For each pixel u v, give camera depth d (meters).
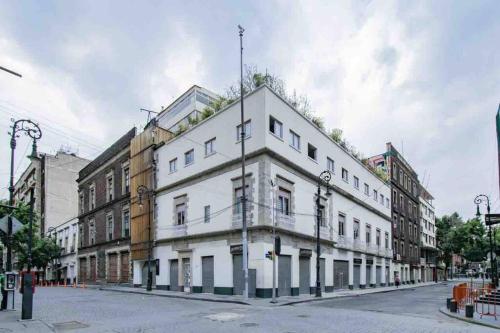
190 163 29.86
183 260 29.47
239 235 24.47
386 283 46.12
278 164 24.97
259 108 24.55
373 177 44.22
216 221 26.52
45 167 61.22
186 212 29.56
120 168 41.06
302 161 28.06
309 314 14.90
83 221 50.28
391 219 49.81
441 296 27.80
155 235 32.91
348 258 35.03
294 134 27.62
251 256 23.28
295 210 26.55
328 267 30.83
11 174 16.25
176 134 34.94
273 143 24.59
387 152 52.78
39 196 62.91
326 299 23.92
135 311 15.99
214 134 27.81
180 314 14.87
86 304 19.14
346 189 35.62
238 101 26.12
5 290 16.08
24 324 12.27
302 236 26.86
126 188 39.53
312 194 29.17
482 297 18.66
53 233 60.06
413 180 64.06
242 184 22.98
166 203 32.12
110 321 13.14
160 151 33.91
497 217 25.27
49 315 14.66
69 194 62.75
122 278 38.75
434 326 12.60
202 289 27.11
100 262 44.06
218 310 16.25
